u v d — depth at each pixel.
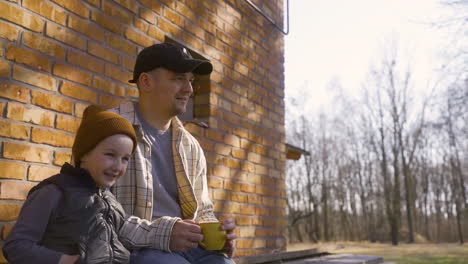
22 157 2.71
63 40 3.04
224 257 2.15
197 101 4.60
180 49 2.26
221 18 4.87
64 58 3.04
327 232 42.88
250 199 5.09
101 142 1.67
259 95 5.47
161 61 2.20
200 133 4.36
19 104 2.72
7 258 1.50
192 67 2.20
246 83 5.23
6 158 2.62
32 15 2.84
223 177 4.66
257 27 5.56
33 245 1.45
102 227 1.62
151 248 1.94
